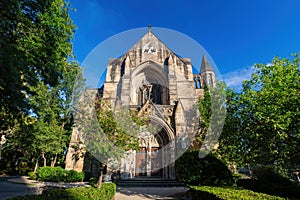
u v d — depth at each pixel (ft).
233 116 40.06
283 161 38.99
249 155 39.14
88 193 26.00
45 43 43.70
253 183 45.39
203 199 31.42
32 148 92.12
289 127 33.53
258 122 36.50
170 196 47.55
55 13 51.49
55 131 87.04
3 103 30.78
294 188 40.06
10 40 34.06
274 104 33.35
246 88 41.39
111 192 37.73
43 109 80.94
